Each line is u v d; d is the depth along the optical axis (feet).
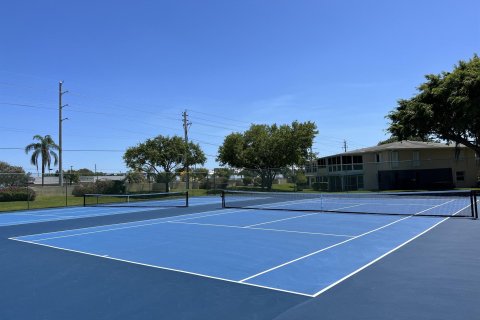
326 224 52.44
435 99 112.78
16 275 28.27
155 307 20.48
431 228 46.24
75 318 19.24
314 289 22.90
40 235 50.19
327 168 184.14
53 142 230.07
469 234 40.91
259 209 79.46
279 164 163.12
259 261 30.71
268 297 21.63
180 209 84.84
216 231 48.39
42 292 23.80
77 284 25.39
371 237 40.75
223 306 20.33
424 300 20.42
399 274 25.66
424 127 115.34
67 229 55.47
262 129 172.35
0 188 117.08
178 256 33.47
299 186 148.25
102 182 134.82
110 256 34.40
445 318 17.90
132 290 23.67
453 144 162.71
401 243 36.83
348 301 20.59
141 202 113.60
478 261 28.71
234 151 168.35
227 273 27.22
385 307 19.53
